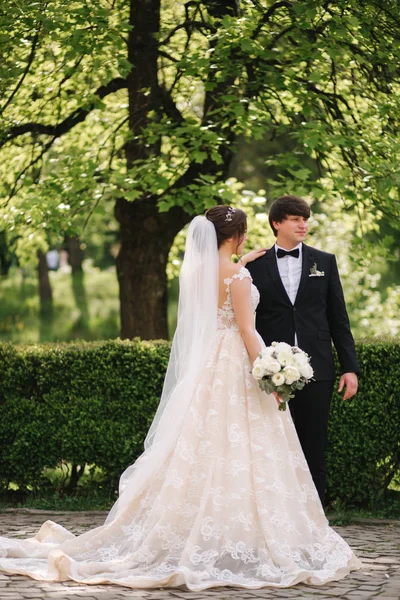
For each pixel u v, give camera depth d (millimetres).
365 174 8812
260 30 8469
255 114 8602
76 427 7039
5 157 10820
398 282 20594
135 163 8992
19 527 6090
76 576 4363
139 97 9586
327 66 8984
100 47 8203
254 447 4676
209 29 8875
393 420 6598
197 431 4715
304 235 5512
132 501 4738
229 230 5031
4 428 7152
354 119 9172
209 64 8430
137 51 9055
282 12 8680
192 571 4348
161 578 4234
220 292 4969
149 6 9094
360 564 4676
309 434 5457
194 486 4641
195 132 8641
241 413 4758
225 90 9211
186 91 10422
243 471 4621
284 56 8492
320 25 8406
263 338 5492
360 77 9219
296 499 4688
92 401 7012
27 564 4691
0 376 7168
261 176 17906
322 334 5480
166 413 4828
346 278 15844
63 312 26562
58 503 6914
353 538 5664
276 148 17344
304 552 4605
